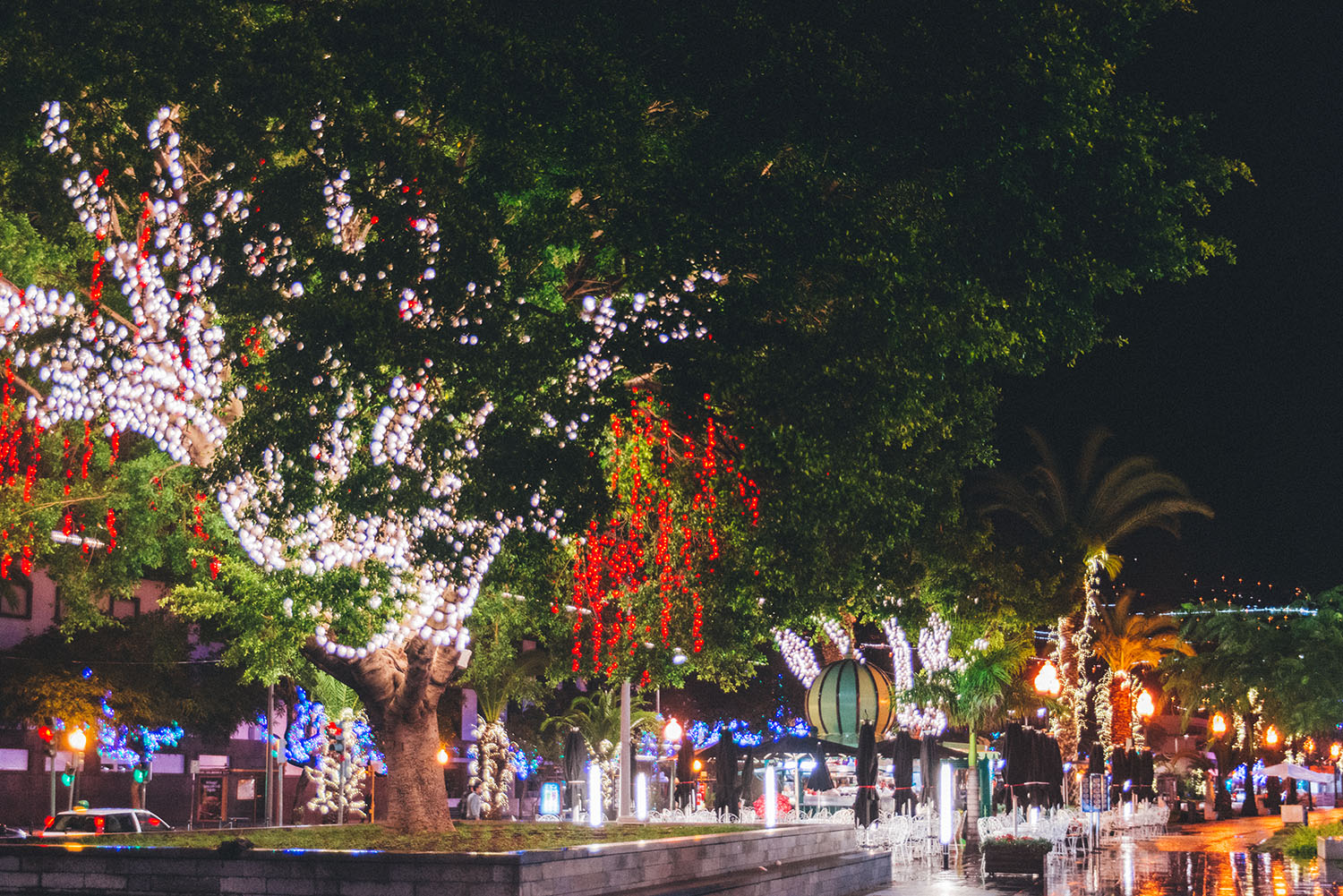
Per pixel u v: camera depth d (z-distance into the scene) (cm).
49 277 2077
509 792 5838
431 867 1207
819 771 3284
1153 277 1627
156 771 4631
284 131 1393
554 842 1588
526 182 1448
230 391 1598
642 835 1759
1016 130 1445
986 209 1504
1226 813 6050
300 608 1747
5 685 3778
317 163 1421
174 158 1455
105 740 3991
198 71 1373
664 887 1403
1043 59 1443
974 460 2131
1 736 4022
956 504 2180
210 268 1441
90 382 1673
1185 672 5888
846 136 1448
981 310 1614
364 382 1415
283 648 2111
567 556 2062
